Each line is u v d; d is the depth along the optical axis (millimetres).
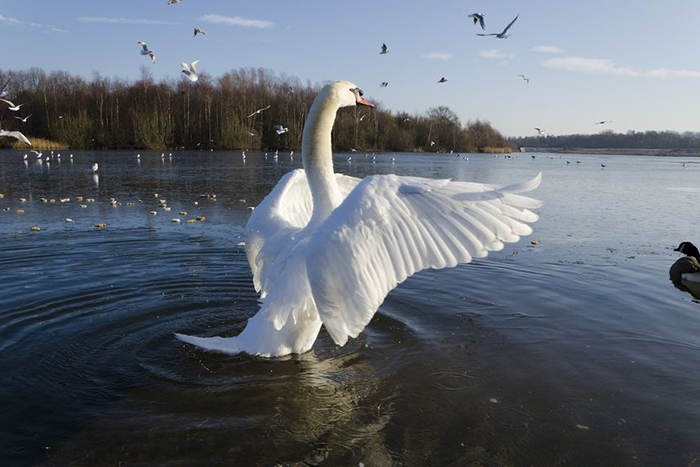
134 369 5332
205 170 32625
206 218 14008
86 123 68625
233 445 4102
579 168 51188
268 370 5336
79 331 6223
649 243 12195
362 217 3318
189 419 4449
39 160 36938
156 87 76625
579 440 4215
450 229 3172
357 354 5723
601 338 6219
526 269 9297
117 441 4125
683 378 5234
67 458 3908
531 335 6281
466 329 6445
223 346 5113
